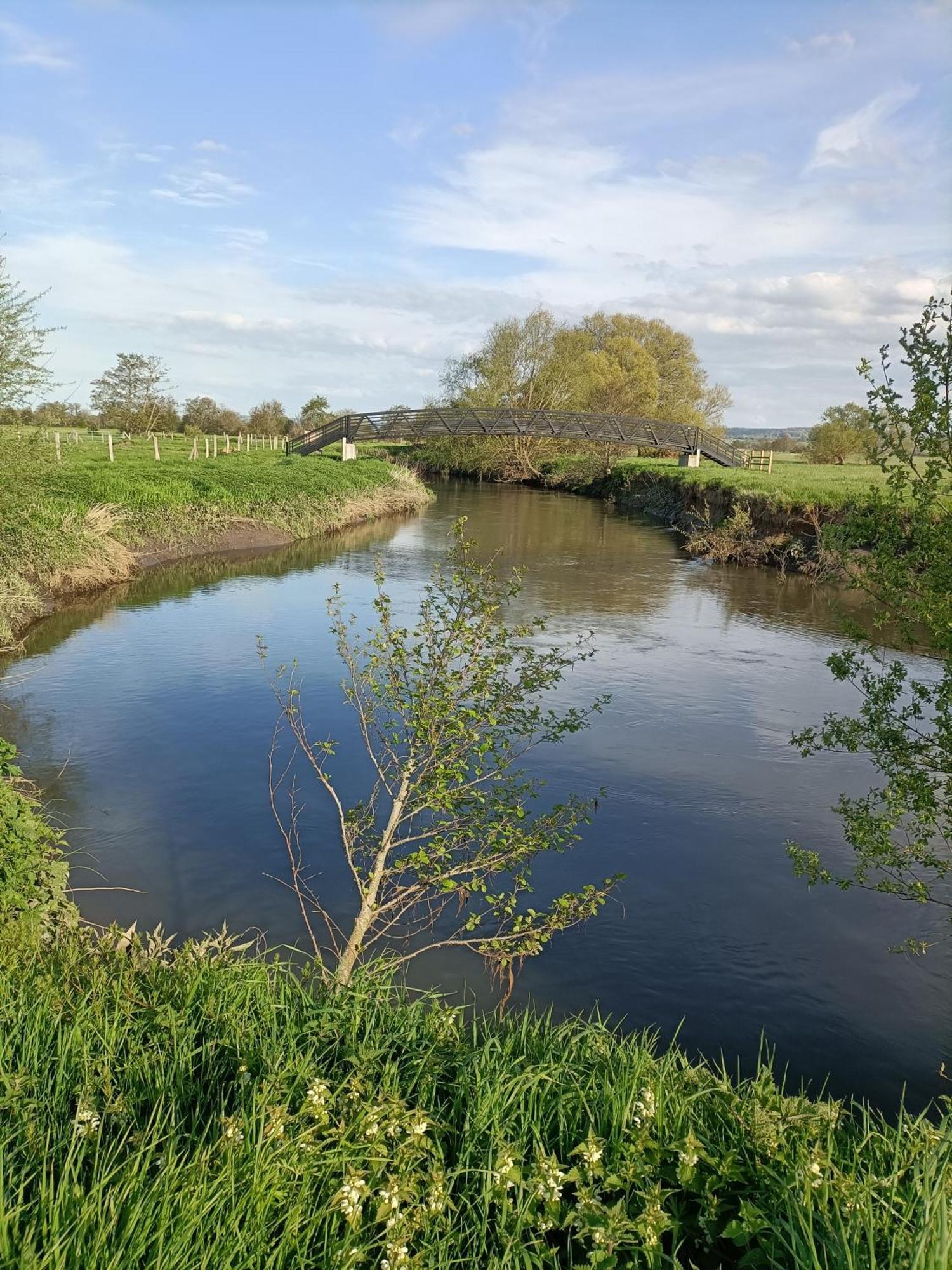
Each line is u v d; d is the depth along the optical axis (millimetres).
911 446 4816
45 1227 2232
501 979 5559
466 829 5035
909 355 4656
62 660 13078
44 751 9367
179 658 13273
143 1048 3258
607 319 68688
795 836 7832
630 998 5461
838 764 9477
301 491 29281
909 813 8273
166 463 32906
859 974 5793
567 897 4875
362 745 9758
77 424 55875
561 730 5434
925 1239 2186
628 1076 3275
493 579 5371
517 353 57656
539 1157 2736
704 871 7141
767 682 12469
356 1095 2975
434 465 63000
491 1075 3287
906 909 6617
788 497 23328
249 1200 2463
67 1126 2811
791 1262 2482
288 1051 3346
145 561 21344
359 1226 2486
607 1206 2717
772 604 18281
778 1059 4949
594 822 7938
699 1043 5070
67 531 18234
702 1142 2922
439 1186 2578
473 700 5168
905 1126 3215
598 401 58031
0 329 13766
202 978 3844
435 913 6137
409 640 14070
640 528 32688
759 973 5770
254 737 9930
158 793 8352
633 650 14211
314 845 7359
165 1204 2350
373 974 4336
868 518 5012
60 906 5602
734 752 9742
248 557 24078
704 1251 2629
